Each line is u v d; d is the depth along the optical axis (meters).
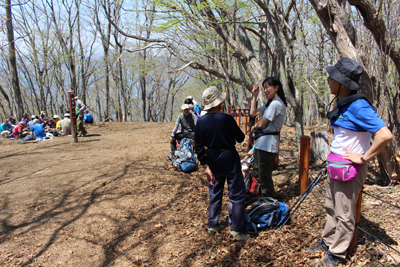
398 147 3.47
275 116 3.40
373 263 2.33
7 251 3.06
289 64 5.45
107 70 23.12
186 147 5.86
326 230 2.48
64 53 21.62
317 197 3.70
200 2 6.17
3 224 3.71
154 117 37.03
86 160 7.02
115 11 14.49
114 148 8.60
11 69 16.38
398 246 2.48
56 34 21.38
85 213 3.97
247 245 2.89
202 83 23.78
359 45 3.21
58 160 7.15
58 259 2.92
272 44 8.16
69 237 3.34
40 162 7.02
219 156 2.95
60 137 11.39
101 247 3.12
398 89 3.39
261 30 7.25
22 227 3.62
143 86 30.61
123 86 29.34
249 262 2.64
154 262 2.81
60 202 4.39
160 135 11.04
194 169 5.58
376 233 2.71
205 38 8.52
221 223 3.44
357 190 2.21
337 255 2.34
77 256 2.96
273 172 5.06
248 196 3.64
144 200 4.33
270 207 3.16
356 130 2.10
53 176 5.76
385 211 3.04
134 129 14.22
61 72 24.56
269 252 2.73
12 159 7.52
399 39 3.19
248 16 7.08
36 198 4.59
